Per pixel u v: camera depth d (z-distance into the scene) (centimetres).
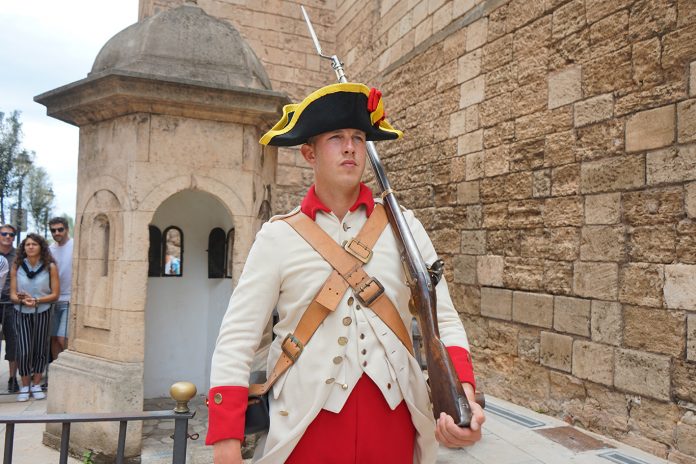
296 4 866
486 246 476
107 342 306
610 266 351
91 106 314
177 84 296
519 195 439
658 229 322
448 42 548
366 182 727
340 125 131
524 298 426
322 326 124
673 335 309
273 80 846
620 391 340
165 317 387
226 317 129
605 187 359
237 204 325
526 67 437
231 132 325
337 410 120
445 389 114
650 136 329
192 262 397
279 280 128
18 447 323
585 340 368
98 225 325
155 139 306
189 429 328
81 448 299
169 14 331
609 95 359
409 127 618
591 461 306
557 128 402
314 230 130
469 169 504
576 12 388
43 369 459
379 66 711
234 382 121
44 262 454
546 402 400
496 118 471
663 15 324
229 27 349
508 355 443
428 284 125
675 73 316
